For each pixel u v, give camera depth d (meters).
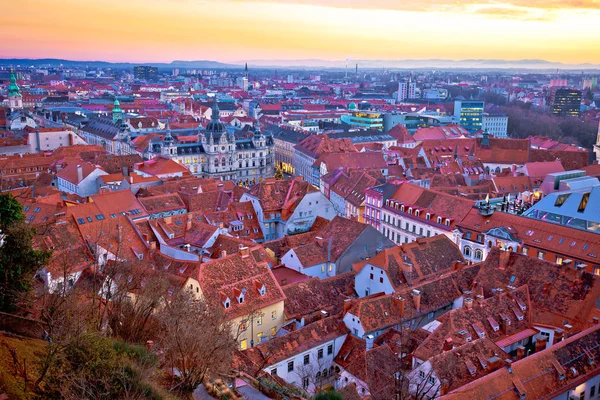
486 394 66.31
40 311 69.31
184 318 69.38
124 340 71.00
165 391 58.16
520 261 98.88
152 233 123.44
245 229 149.00
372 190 173.12
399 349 83.12
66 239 107.62
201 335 65.62
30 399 49.06
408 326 91.94
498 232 129.25
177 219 129.75
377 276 105.31
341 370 84.44
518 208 153.88
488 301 88.44
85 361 52.34
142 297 81.44
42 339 63.09
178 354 64.81
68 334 56.59
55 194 147.25
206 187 172.12
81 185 186.38
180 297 78.25
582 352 76.44
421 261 109.56
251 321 88.25
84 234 111.50
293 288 101.50
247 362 77.88
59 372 50.94
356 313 89.19
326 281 106.75
